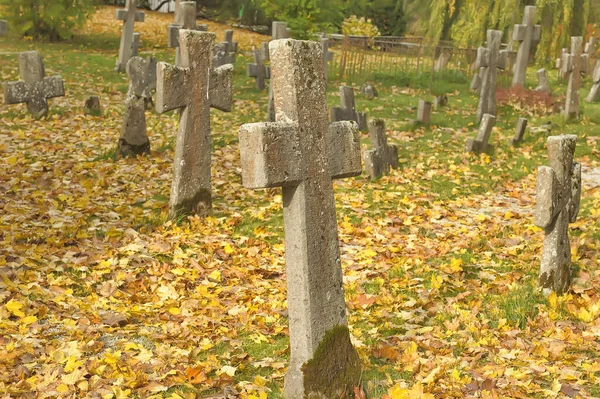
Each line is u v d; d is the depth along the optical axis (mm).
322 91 4910
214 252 8328
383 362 5789
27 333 5898
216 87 9484
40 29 27250
